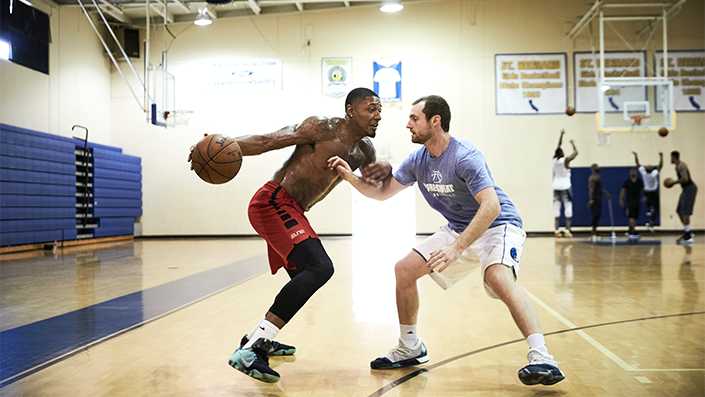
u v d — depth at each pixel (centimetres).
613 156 1212
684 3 1211
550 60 1222
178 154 1290
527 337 202
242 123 1277
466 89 1234
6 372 237
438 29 1236
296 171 238
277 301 218
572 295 429
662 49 1209
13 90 996
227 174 221
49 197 1000
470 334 304
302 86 1264
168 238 1272
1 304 412
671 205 1206
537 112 1224
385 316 357
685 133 1205
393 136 1243
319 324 334
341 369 240
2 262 742
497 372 231
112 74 1306
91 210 1132
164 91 1180
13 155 916
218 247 984
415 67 1241
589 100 1216
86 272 616
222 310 383
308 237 231
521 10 1224
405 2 1229
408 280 236
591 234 1165
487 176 212
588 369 233
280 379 225
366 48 1250
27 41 1032
